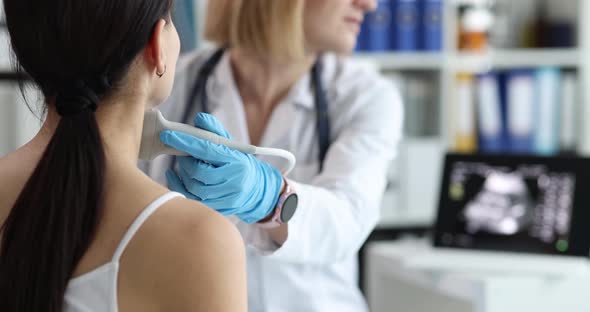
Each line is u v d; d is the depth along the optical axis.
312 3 1.60
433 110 3.54
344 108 1.64
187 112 1.68
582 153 3.52
